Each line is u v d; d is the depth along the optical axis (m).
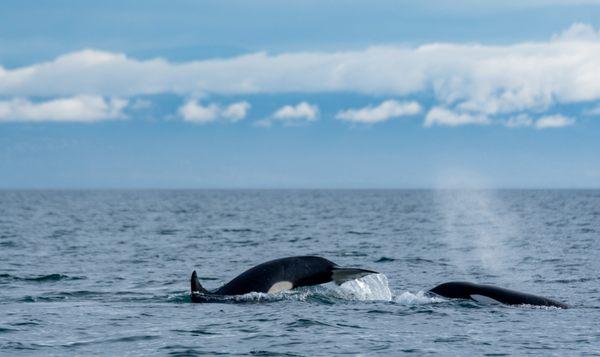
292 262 91.06
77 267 131.38
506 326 74.88
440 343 67.50
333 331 72.06
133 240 198.38
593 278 117.31
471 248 172.88
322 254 157.75
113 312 82.12
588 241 192.62
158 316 79.44
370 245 181.88
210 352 64.19
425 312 82.06
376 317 79.00
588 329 73.69
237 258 149.12
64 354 63.19
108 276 118.19
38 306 87.06
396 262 141.62
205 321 76.56
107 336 69.81
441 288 91.56
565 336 70.56
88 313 81.62
